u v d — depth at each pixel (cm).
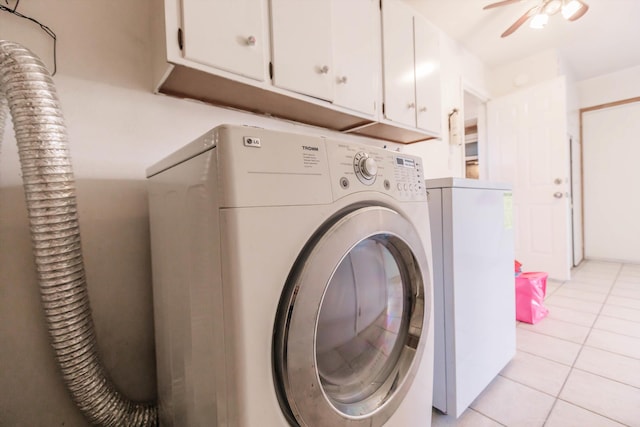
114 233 100
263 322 51
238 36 95
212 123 123
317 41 118
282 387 54
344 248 61
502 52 303
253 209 50
